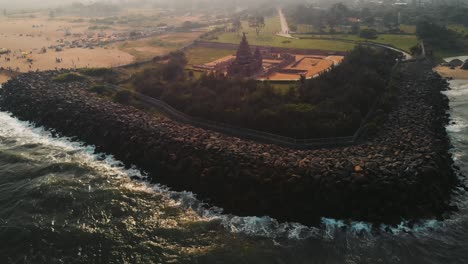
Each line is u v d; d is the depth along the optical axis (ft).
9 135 371.35
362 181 239.71
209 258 209.87
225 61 578.66
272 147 295.48
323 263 205.67
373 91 392.68
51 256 213.05
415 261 206.18
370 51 542.16
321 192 239.50
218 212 247.50
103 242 223.30
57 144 350.02
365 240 220.23
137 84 465.06
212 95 385.70
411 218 231.50
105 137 339.16
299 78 460.96
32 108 413.80
